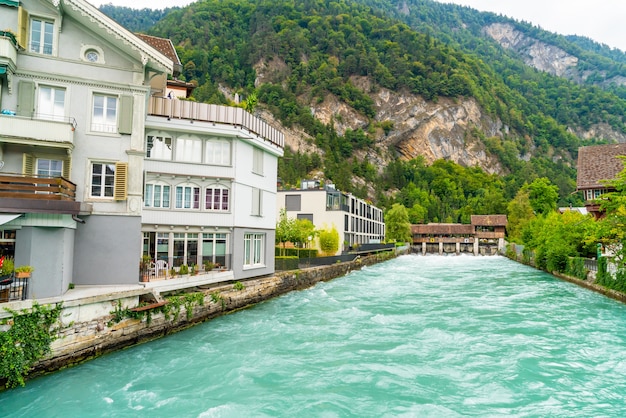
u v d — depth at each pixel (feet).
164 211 76.48
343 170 486.38
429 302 88.74
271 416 35.96
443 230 333.21
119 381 43.04
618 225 87.40
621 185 91.61
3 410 36.73
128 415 36.17
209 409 36.70
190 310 63.52
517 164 645.51
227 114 82.64
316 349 53.93
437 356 51.49
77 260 58.13
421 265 202.69
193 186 80.33
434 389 41.81
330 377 44.55
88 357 47.70
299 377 44.50
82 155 59.67
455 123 634.43
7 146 55.57
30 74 57.31
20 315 41.57
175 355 50.96
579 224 131.95
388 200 465.47
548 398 40.01
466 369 47.16
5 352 39.86
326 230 172.04
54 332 43.98
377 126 620.08
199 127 79.46
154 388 41.55
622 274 90.74
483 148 640.17
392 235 324.39
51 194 50.96
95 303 48.75
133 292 53.57
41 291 47.96
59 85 58.95
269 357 50.62
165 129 77.71
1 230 52.24
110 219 60.18
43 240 48.75
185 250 79.10
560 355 52.16
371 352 52.90
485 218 331.16
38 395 39.47
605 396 40.47
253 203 90.22
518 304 86.48
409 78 644.27
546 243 153.07
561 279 132.26
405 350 53.72
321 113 614.75
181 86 102.17
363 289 108.99
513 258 233.14
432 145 613.52
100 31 61.05
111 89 61.62
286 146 547.08
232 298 75.51
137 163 62.34
